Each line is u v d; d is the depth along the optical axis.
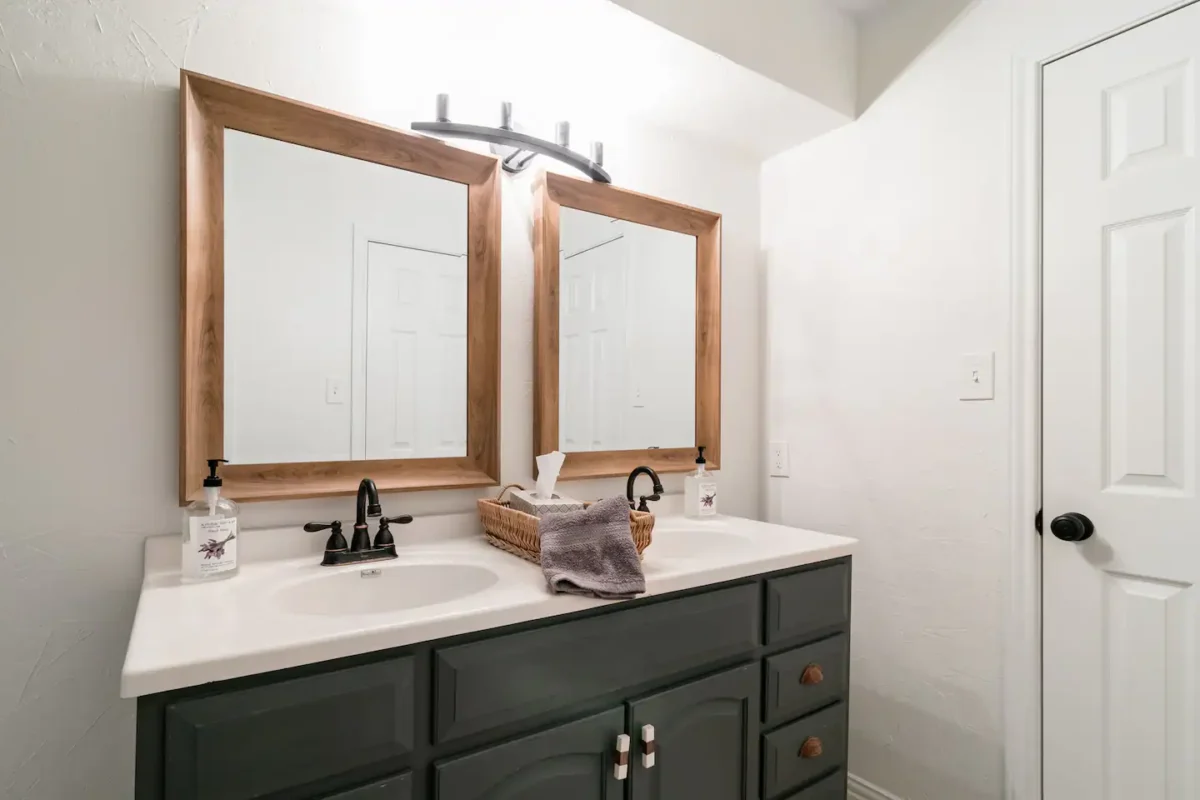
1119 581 1.23
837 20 1.68
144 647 0.69
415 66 1.32
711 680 1.10
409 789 0.79
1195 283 1.15
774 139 1.85
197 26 1.10
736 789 1.14
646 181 1.72
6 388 0.94
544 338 1.49
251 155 1.15
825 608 1.31
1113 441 1.25
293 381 1.19
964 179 1.48
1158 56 1.19
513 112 1.46
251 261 1.15
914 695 1.56
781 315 1.93
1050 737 1.32
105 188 1.01
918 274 1.57
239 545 1.10
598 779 0.96
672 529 1.52
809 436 1.84
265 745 0.70
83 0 1.00
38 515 0.96
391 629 0.78
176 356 1.07
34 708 0.96
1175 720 1.16
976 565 1.44
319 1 1.22
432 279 1.36
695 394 1.82
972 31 1.47
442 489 1.33
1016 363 1.38
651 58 1.43
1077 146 1.30
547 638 0.91
